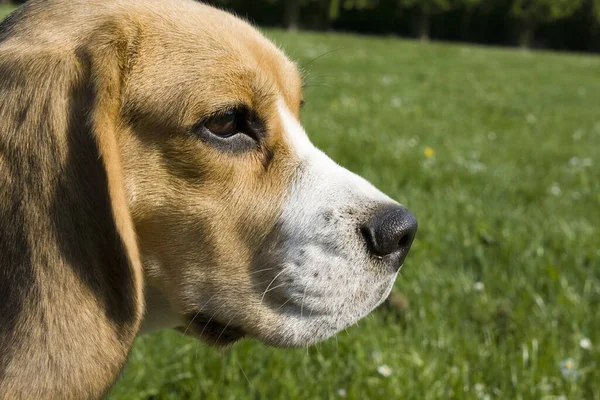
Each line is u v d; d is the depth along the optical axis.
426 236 0.93
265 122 0.53
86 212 0.47
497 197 1.14
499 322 0.78
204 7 0.56
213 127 0.51
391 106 1.93
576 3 7.32
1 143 0.47
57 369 0.47
